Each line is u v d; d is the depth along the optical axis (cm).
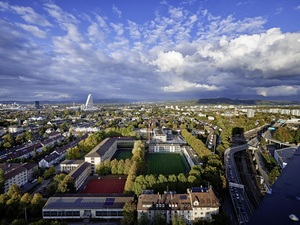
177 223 10894
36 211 12788
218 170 17538
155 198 12538
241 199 15250
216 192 14938
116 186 17425
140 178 15038
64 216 12625
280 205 2612
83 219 12669
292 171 3647
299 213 2402
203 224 11169
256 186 17700
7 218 12456
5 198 12950
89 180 18638
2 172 15912
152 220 11950
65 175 17062
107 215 12662
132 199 13388
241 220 12600
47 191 15725
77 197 13650
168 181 15025
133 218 11875
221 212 11675
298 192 2902
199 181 14975
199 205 11962
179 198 12644
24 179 18250
